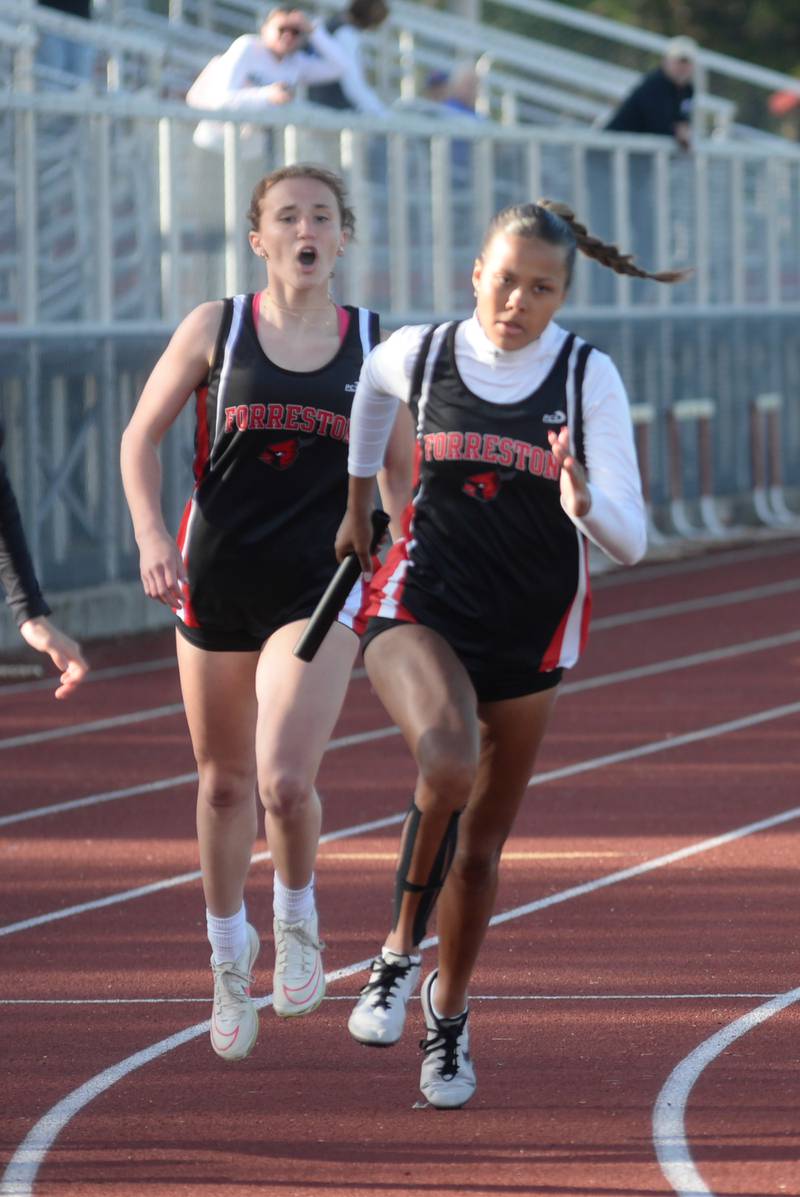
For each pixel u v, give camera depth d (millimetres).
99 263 45719
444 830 14117
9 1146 14953
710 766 31875
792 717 36594
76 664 14688
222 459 15672
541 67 76438
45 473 44656
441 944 15266
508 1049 17312
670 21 129625
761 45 129500
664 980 19594
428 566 14672
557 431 14344
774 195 71188
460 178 56781
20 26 50750
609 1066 16781
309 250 15641
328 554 15758
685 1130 15102
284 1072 16781
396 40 73812
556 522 14453
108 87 54062
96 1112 15758
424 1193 13867
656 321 64562
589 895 23312
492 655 14609
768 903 22891
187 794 30422
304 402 15570
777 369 71875
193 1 67188
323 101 53969
